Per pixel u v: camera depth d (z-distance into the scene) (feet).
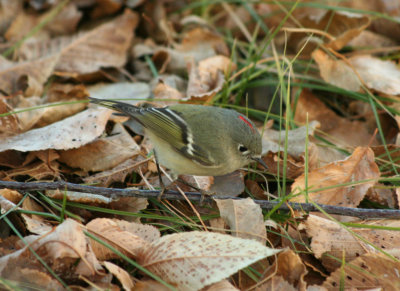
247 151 23.62
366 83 31.37
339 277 18.97
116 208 22.74
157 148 23.38
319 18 35.22
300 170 26.17
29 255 17.43
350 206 23.73
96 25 37.04
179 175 25.75
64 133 24.57
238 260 17.44
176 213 23.25
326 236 20.90
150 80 34.06
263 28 37.83
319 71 34.24
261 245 17.79
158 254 18.52
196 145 22.70
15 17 36.78
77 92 29.55
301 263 18.13
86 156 24.90
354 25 34.17
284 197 21.47
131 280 17.79
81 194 21.97
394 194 25.08
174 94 30.78
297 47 36.32
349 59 32.91
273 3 37.35
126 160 25.11
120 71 34.37
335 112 33.24
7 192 20.76
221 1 38.83
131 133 28.53
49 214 19.98
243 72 33.22
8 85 31.30
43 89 31.91
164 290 17.47
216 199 21.61
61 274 17.35
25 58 33.17
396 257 20.08
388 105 31.81
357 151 24.23
